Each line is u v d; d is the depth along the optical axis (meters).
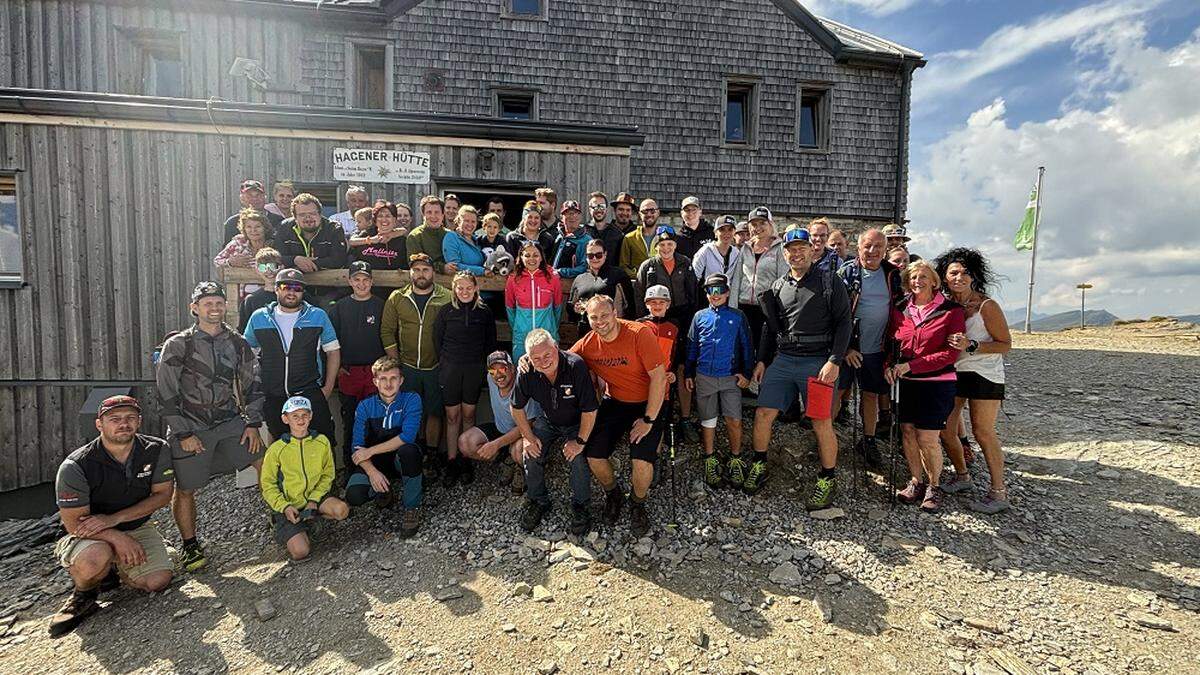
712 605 3.23
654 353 3.89
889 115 11.34
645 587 3.41
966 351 4.07
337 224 5.29
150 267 6.54
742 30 10.73
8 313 6.34
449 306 4.64
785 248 4.16
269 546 4.15
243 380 4.09
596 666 2.78
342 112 6.69
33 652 3.11
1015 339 13.77
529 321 4.77
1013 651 2.82
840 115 11.13
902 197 11.38
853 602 3.24
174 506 3.86
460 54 9.78
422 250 5.26
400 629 3.10
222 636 3.13
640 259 5.63
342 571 3.73
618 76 10.34
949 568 3.53
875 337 4.56
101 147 6.38
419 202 7.18
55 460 6.50
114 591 3.66
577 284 4.92
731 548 3.80
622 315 5.07
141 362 6.56
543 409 3.98
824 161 11.12
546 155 7.48
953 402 4.11
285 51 9.24
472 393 4.79
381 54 9.79
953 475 4.74
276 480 3.99
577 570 3.60
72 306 6.44
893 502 4.34
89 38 8.82
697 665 2.77
